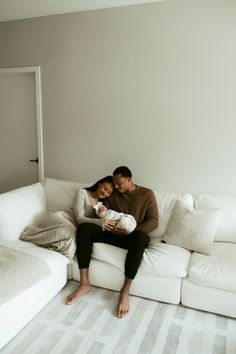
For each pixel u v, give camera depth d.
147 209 2.47
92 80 2.99
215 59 2.55
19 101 3.43
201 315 2.00
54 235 2.23
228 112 2.60
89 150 3.15
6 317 1.66
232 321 1.95
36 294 1.92
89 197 2.54
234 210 2.42
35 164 3.52
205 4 2.50
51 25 3.03
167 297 2.09
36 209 2.63
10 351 1.67
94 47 2.91
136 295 2.19
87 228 2.26
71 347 1.71
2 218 2.31
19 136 3.53
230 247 2.28
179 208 2.44
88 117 3.08
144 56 2.76
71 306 2.07
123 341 1.76
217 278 1.91
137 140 2.94
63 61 3.06
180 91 2.71
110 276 2.21
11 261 1.89
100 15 2.83
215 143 2.69
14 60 3.28
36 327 1.87
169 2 2.59
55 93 3.16
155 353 1.68
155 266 2.05
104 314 2.00
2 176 3.72
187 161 2.81
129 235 2.27
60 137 3.25
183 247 2.29
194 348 1.72
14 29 3.19
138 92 2.84
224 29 2.48
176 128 2.78
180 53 2.64
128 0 2.62
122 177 2.46
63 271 2.24
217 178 2.74
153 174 2.95
